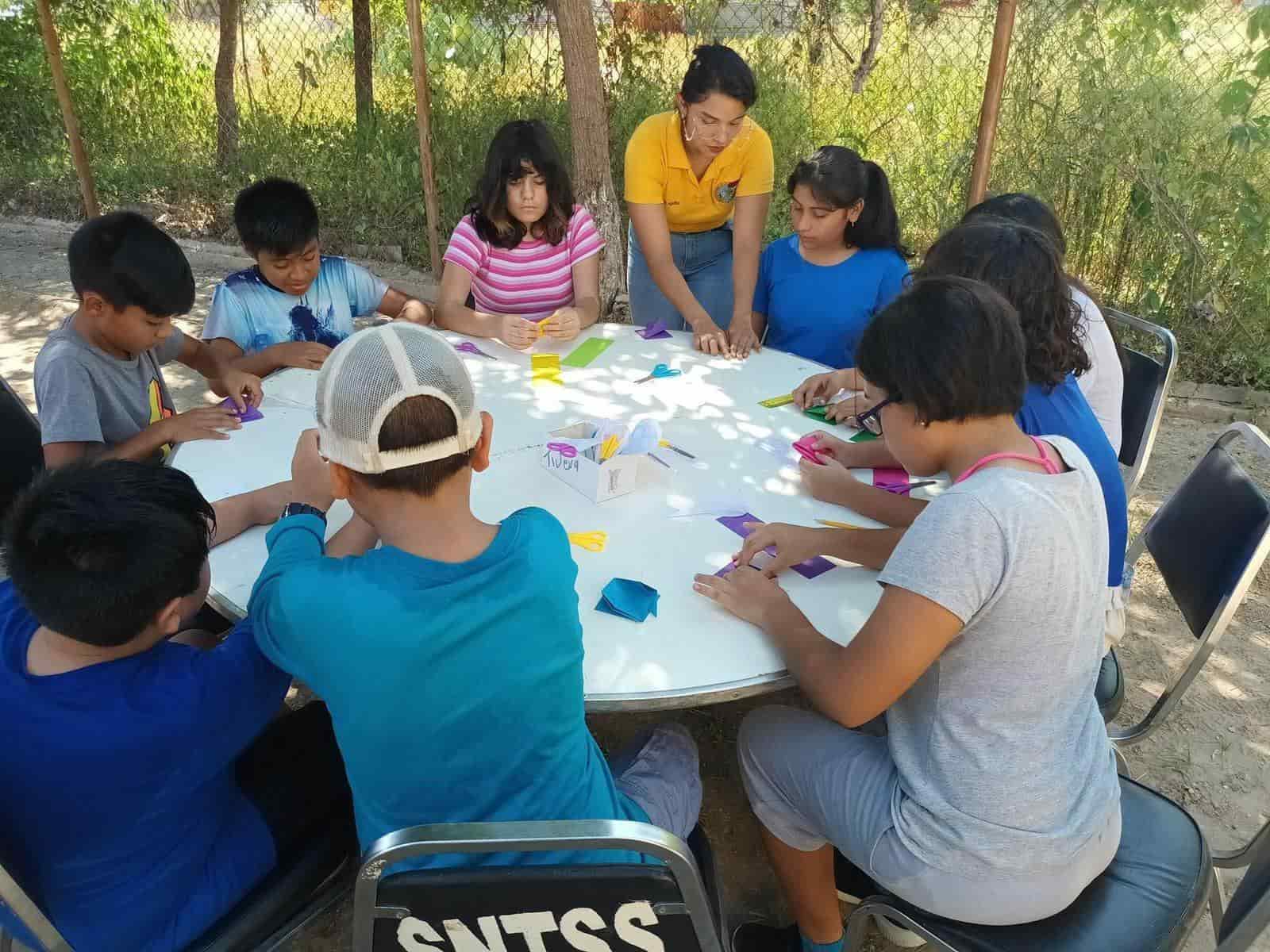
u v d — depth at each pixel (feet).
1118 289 16.25
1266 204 14.42
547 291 10.46
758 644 5.28
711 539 6.24
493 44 20.38
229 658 4.72
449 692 4.09
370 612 4.04
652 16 18.66
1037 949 4.79
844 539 5.87
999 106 13.69
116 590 4.23
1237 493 6.45
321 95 25.00
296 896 5.33
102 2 24.91
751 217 11.28
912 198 17.72
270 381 8.60
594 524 6.38
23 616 4.73
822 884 6.04
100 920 4.71
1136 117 14.80
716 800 8.39
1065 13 14.79
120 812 4.52
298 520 5.02
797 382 8.85
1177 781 8.55
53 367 7.46
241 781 5.54
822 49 18.22
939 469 5.12
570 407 8.20
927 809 4.89
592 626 5.39
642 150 11.09
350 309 10.37
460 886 3.92
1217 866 5.76
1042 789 4.74
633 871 3.94
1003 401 4.71
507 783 4.33
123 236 7.21
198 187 23.81
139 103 25.54
